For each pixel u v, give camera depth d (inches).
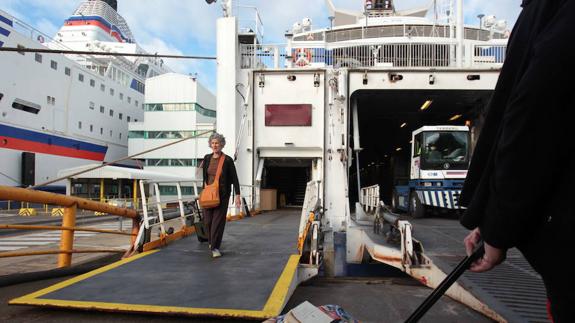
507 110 41.4
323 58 496.7
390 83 434.9
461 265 51.0
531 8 47.3
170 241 252.8
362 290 188.1
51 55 1299.2
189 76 1651.1
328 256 231.1
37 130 1248.2
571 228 37.6
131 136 1651.1
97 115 1545.3
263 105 454.6
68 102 1380.4
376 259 245.3
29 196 169.6
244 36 464.4
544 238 39.8
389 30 713.0
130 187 1392.7
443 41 498.0
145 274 170.2
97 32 1802.4
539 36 40.7
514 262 194.9
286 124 446.9
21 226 175.5
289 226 339.3
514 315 123.8
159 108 1649.9
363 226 356.8
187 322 125.7
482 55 503.2
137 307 129.3
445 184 486.9
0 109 1118.4
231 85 446.0
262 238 268.4
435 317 141.0
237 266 184.4
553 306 40.8
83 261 269.9
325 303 161.8
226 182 207.8
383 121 695.1
